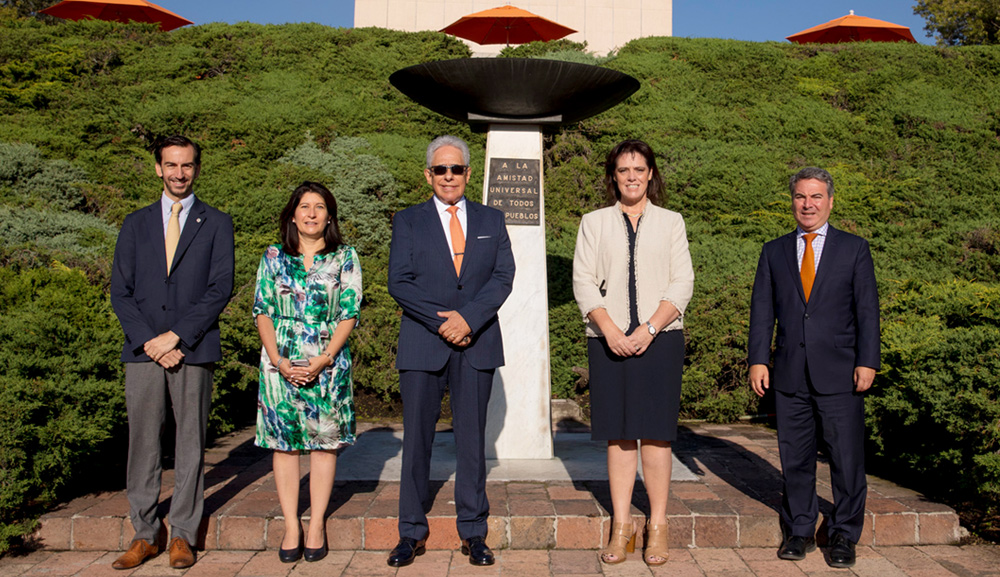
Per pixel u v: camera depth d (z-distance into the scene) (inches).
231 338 207.6
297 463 126.8
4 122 442.3
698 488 152.1
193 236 127.5
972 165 449.7
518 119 184.5
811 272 129.1
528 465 171.3
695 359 238.2
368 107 488.7
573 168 412.8
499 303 125.3
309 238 127.4
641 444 126.5
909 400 154.8
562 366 257.3
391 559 122.0
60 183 372.8
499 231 131.2
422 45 584.7
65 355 152.9
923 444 152.7
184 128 451.2
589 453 185.3
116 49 534.3
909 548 133.0
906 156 459.8
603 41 862.5
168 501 143.1
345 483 155.2
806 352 126.3
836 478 126.6
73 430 137.6
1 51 501.0
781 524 133.6
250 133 446.3
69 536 131.9
